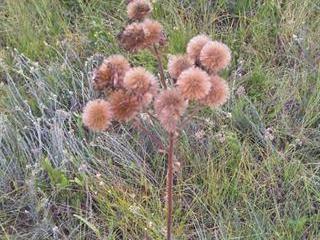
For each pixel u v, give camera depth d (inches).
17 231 28.3
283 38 35.6
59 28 37.1
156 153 30.2
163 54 34.2
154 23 20.6
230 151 29.6
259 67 33.8
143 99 18.8
